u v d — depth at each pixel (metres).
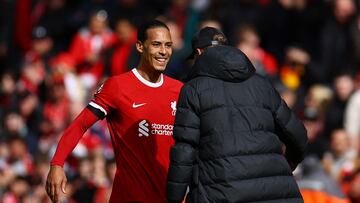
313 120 36.22
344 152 35.03
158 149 21.08
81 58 43.34
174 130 19.45
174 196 19.12
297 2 44.38
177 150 19.16
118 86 21.02
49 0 47.59
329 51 43.12
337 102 40.16
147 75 21.22
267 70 41.44
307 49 43.94
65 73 42.06
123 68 40.47
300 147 19.98
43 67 44.56
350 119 39.81
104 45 43.47
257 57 40.75
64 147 20.44
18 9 47.75
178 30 41.78
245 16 43.97
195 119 19.31
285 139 20.00
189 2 43.66
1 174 36.88
